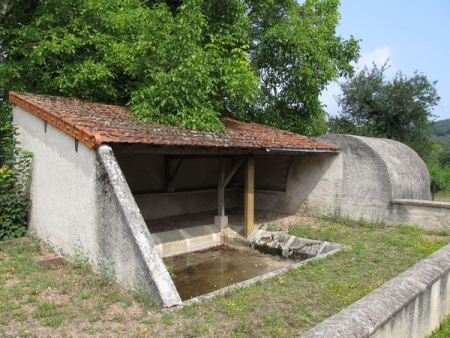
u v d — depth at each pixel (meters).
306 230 9.45
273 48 13.31
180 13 10.18
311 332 2.69
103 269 5.75
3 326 4.16
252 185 9.91
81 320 4.30
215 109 11.22
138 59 10.37
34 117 7.72
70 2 10.65
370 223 10.05
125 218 5.31
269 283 5.59
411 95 20.64
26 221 8.12
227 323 4.18
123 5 11.41
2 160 9.05
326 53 13.80
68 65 10.58
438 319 4.70
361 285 5.56
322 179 11.16
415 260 6.86
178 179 12.28
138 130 7.11
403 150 11.99
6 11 11.91
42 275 5.79
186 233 9.98
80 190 6.34
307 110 14.86
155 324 4.19
